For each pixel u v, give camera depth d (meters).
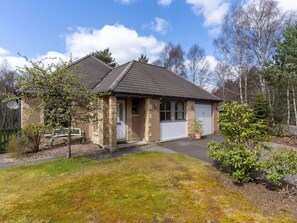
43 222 3.35
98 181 5.28
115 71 13.60
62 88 6.51
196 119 13.93
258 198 4.38
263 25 19.86
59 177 5.61
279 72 12.82
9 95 7.36
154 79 12.79
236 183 5.22
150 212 3.70
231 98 28.16
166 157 7.99
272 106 17.36
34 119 9.55
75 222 3.35
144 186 4.95
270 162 4.59
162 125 11.66
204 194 4.51
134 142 10.71
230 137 5.68
